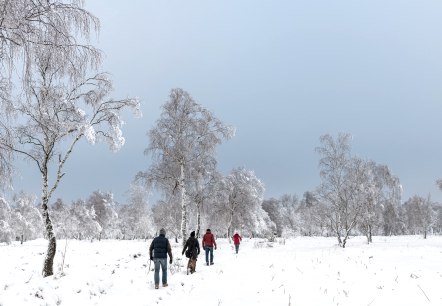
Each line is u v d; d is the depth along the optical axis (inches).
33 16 207.8
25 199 1988.2
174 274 516.1
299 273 491.2
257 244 1238.9
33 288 379.2
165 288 411.5
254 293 374.3
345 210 1279.5
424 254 730.2
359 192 1315.2
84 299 355.9
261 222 2294.5
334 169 1318.9
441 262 571.5
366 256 705.6
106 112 576.7
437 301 303.3
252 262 655.1
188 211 1378.0
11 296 348.8
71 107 522.9
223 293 379.2
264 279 456.4
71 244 1109.1
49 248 527.8
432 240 1770.4
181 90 1200.8
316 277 453.7
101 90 538.0
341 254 781.9
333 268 527.8
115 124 581.9
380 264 558.3
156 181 1200.2
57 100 465.4
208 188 1317.7
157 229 2250.2
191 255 531.2
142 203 2422.5
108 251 855.7
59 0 227.9
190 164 1189.1
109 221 2513.5
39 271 563.2
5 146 276.1
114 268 566.3
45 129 476.1
